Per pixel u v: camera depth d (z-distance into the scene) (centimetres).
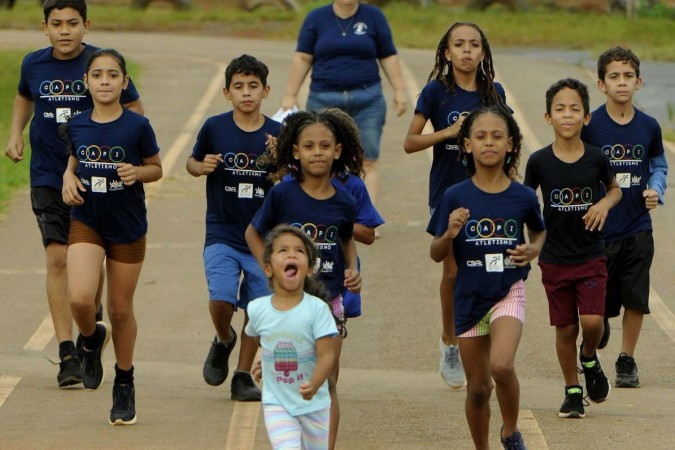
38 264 3950
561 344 2545
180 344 3319
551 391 2838
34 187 2852
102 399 2636
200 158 2619
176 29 9562
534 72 6988
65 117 2817
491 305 2131
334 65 3928
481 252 2127
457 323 2159
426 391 2802
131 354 2434
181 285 3788
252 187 2569
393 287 3772
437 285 3788
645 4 10656
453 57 2755
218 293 2522
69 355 2736
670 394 2812
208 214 2623
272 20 10169
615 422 2447
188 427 2391
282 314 1895
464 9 10694
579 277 2541
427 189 4831
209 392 2752
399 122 5844
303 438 1925
